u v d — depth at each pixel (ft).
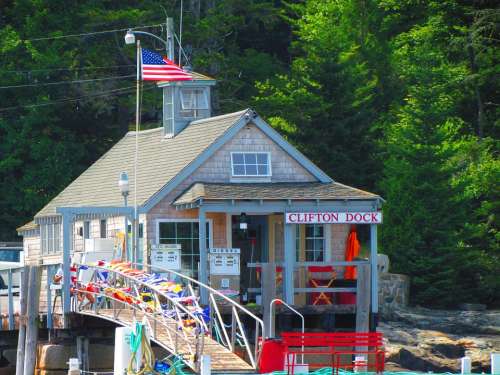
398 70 578.66
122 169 411.54
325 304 361.51
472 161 494.59
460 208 457.68
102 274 329.93
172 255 349.20
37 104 559.38
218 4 630.33
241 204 349.41
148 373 256.52
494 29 536.42
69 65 563.89
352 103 494.59
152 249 347.77
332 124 490.49
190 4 617.62
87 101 570.46
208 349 282.56
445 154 458.09
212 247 365.61
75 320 333.01
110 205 384.06
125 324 300.40
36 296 331.57
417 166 453.58
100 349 342.85
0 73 557.74
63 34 576.61
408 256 443.32
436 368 363.76
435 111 463.01
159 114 601.62
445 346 376.27
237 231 379.76
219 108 595.47
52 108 563.48
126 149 430.20
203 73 598.75
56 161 559.79
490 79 543.39
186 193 361.51
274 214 376.48
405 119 485.15
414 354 366.22
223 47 634.84
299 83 506.89
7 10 590.96
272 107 514.68
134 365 256.32
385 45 590.55
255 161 375.45
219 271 343.87
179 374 260.83
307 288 347.56
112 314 312.91
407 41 586.04
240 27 626.64
